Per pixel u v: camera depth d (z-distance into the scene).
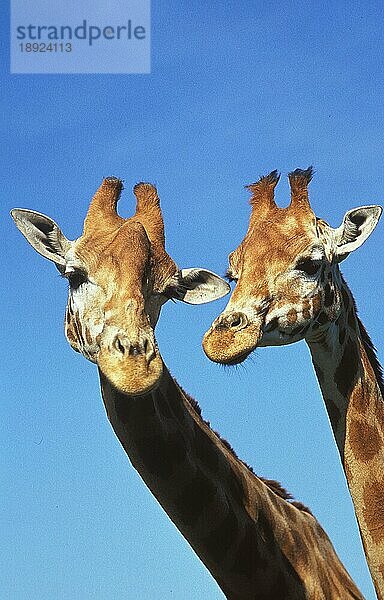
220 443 12.91
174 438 11.98
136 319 11.26
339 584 13.49
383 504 12.52
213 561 12.27
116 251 11.83
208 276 12.60
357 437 12.73
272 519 12.93
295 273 12.53
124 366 10.90
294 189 13.04
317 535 13.69
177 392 12.36
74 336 12.09
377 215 13.13
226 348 11.98
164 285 12.09
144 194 12.65
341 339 12.88
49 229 12.48
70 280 12.09
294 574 12.95
